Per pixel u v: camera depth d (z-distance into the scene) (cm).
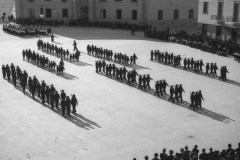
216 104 2786
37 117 2467
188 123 2397
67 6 7638
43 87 2708
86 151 1973
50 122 2378
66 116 2489
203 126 2347
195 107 2709
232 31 5106
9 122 2369
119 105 2725
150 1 7175
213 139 2144
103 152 1961
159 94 3020
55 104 2742
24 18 7250
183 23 7519
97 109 2633
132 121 2411
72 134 2189
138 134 2200
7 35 5831
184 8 7469
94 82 3322
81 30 6712
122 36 6016
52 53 4534
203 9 5516
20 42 5244
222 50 4547
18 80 3397
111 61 4162
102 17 7656
